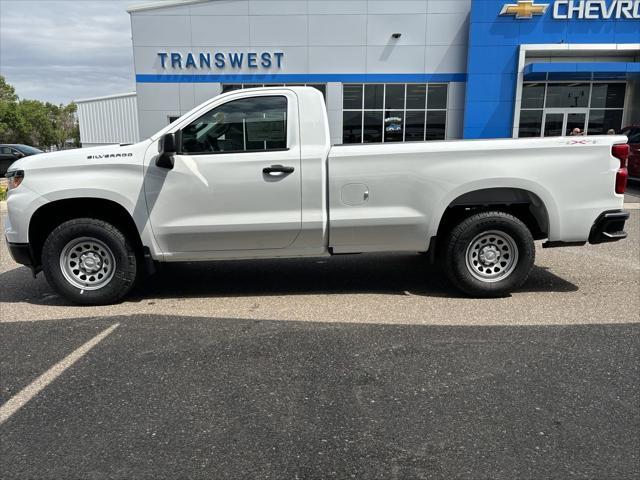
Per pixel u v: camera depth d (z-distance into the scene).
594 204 5.31
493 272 5.47
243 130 5.19
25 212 5.13
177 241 5.27
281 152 5.15
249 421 3.16
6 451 2.90
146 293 5.87
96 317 5.04
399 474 2.68
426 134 21.11
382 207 5.26
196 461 2.79
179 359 4.04
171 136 4.77
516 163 5.20
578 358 3.96
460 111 20.80
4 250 8.37
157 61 20.39
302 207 5.23
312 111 5.16
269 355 4.09
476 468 2.71
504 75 19.98
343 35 20.22
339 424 3.12
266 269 6.84
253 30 20.19
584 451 2.84
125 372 3.82
